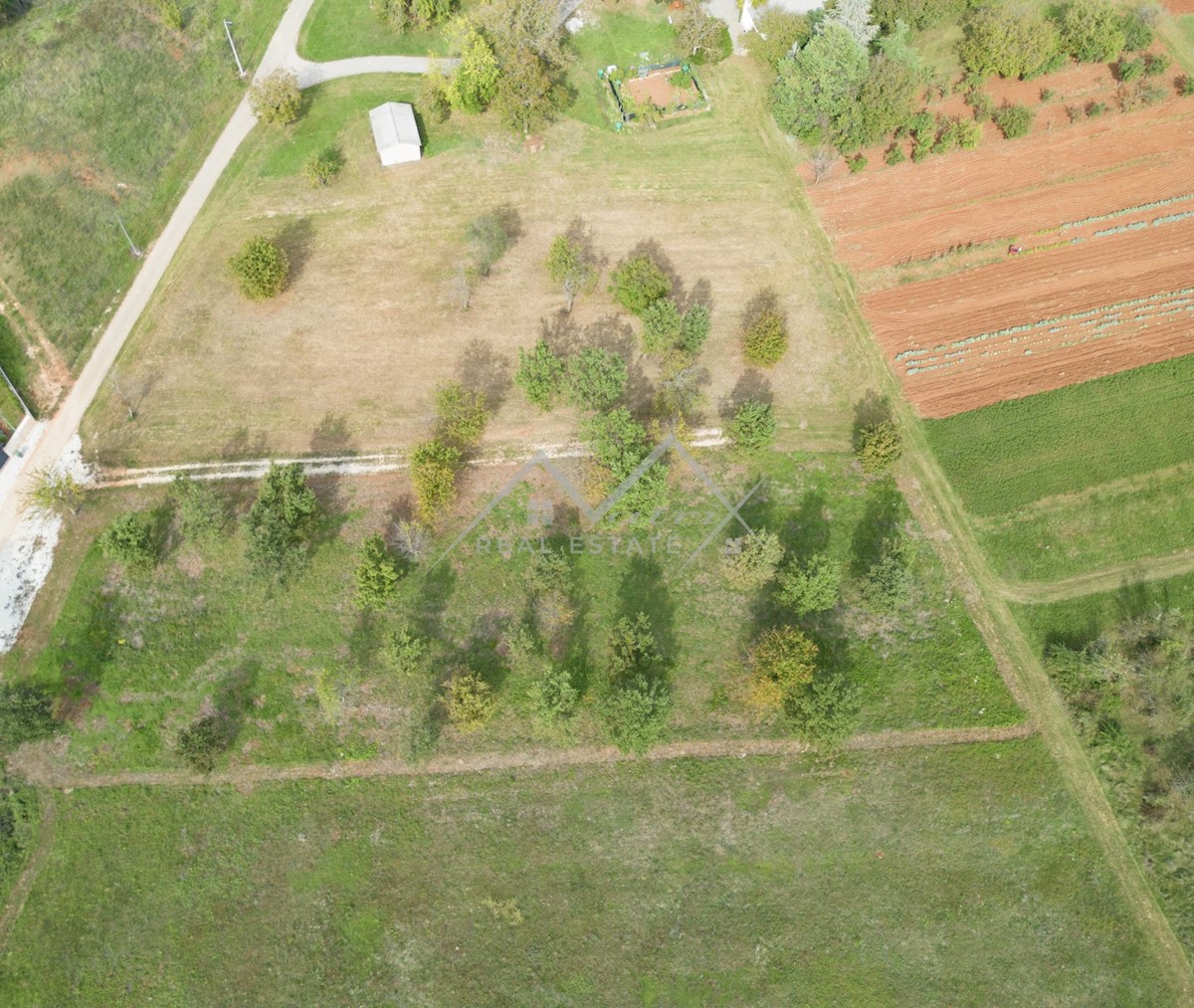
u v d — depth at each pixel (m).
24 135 65.31
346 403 58.03
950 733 50.31
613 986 44.94
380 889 46.62
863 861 47.44
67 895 46.34
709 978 45.12
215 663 50.91
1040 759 49.72
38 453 56.16
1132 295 62.09
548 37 65.38
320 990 44.75
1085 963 45.72
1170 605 53.19
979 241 64.19
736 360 59.94
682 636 52.28
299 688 50.59
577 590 53.12
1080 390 58.50
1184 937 46.12
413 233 63.94
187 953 45.34
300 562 51.69
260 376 58.72
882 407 58.78
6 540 53.62
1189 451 56.56
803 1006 44.66
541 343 55.53
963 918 46.34
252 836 47.56
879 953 45.69
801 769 49.38
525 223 64.50
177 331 60.09
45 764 48.62
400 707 50.28
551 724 47.94
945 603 53.38
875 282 63.09
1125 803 48.84
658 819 48.16
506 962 45.34
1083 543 54.62
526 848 47.47
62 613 51.75
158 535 53.97
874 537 55.00
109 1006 44.50
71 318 60.09
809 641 49.50
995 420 57.88
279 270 59.66
